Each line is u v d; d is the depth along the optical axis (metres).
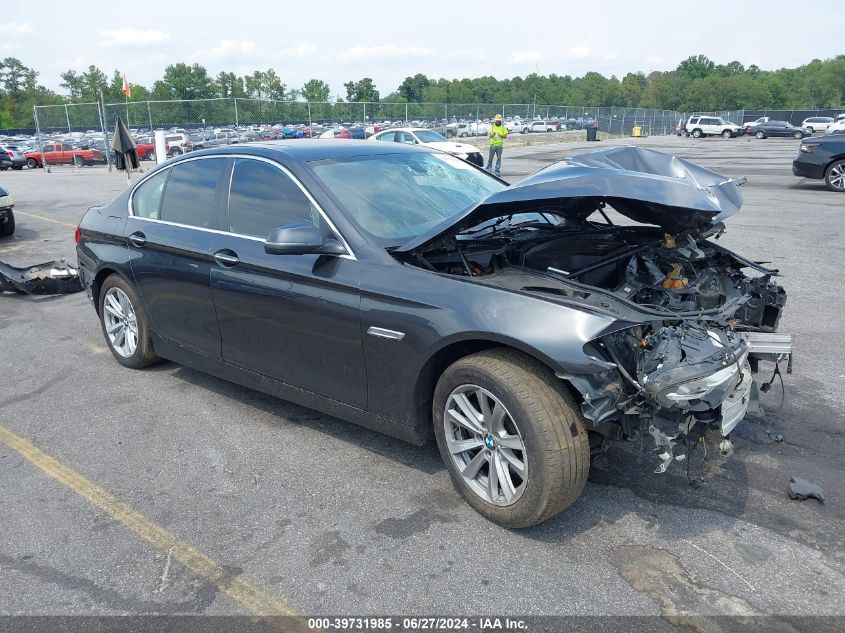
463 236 3.84
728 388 2.86
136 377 5.07
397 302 3.18
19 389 4.91
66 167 32.69
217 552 3.01
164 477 3.65
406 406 3.30
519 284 3.18
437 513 3.24
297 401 3.88
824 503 3.21
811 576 2.73
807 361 4.96
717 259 4.06
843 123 51.75
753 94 128.75
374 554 2.96
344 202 3.61
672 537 2.99
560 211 4.11
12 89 132.25
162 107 27.81
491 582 2.75
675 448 3.11
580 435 2.85
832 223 10.64
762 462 3.58
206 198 4.27
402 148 4.49
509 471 3.06
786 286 6.96
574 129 51.94
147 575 2.88
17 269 7.59
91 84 116.56
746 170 20.94
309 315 3.56
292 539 3.08
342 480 3.56
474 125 40.03
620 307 2.95
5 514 3.35
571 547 2.95
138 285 4.73
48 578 2.87
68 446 4.03
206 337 4.30
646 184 3.26
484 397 3.00
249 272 3.83
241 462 3.78
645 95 135.75
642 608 2.58
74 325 6.45
